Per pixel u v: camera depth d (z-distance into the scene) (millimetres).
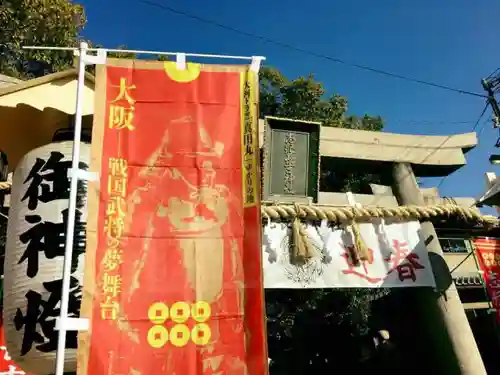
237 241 5668
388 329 14578
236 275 5531
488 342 14188
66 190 5871
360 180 19188
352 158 12000
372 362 14992
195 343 5199
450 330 10125
